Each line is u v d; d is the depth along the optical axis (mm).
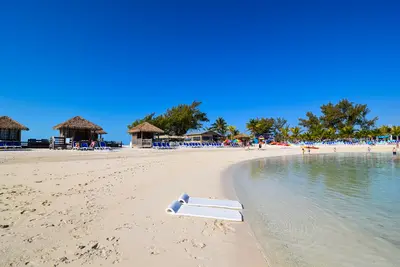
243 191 8039
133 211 4980
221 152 29984
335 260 3461
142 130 35219
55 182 7492
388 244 4027
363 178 11258
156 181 8555
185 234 3975
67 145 26703
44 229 3795
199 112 61250
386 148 46344
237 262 3207
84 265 2809
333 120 74188
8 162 12508
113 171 10352
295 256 3529
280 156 27906
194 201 6090
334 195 7586
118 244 3436
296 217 5340
